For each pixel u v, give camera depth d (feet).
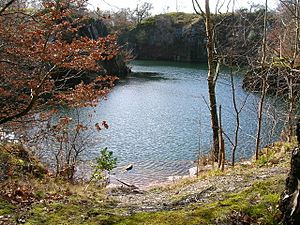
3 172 35.91
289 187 19.39
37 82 32.94
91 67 33.06
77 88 34.53
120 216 24.77
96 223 23.67
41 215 25.50
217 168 48.21
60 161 53.01
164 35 356.79
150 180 58.90
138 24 366.63
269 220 20.31
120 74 208.03
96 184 48.70
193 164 67.56
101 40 31.99
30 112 36.55
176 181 51.26
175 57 353.10
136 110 117.50
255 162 45.24
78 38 34.60
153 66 276.82
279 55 59.77
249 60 59.21
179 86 170.50
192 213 23.32
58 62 30.83
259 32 65.41
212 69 57.26
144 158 71.72
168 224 22.39
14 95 35.94
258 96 107.55
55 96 34.22
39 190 32.68
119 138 84.89
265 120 90.63
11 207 26.61
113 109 117.60
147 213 24.84
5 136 43.39
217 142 57.93
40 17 30.81
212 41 56.75
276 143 53.93
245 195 25.25
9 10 32.04
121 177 60.75
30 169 40.47
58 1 29.99
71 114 82.89
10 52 31.58
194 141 83.87
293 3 51.93
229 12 59.88
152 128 95.45
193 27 342.03
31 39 30.96
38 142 49.47
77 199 31.32
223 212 22.39
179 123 101.09
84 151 67.62
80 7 31.50
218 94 136.46
